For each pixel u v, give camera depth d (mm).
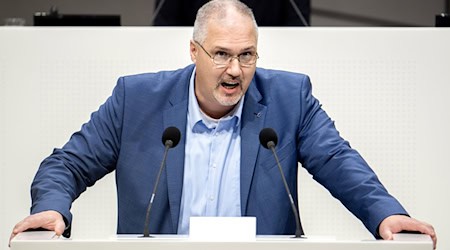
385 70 12547
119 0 19203
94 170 10758
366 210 9969
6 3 19109
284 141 10719
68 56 12586
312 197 12703
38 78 12578
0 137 12586
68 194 10117
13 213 12586
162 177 10547
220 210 10562
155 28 12578
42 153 12609
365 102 12586
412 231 9328
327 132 10773
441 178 12555
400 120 12586
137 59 12586
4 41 12555
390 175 12609
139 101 10875
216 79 10172
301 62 12578
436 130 12555
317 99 11992
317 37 12578
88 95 12602
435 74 12523
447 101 12531
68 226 9617
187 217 10539
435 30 12508
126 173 10711
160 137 10727
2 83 12578
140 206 10562
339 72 12586
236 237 8734
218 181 10602
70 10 19188
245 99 10805
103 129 10859
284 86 10977
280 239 8602
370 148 12609
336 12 19172
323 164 10586
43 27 12602
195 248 8156
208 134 10773
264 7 15000
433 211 12570
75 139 10906
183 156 10602
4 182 12586
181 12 15219
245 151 10602
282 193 10523
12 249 8172
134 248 8148
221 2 10242
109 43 12586
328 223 12719
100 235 12609
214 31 10102
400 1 19172
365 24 19125
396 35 12547
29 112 12586
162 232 10492
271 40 12578
